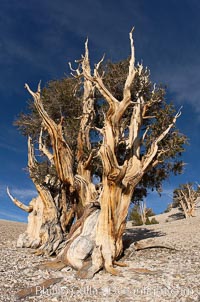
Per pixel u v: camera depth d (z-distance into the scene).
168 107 13.19
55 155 12.65
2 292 7.02
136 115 12.41
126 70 14.52
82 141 14.09
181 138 12.93
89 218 10.54
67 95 14.88
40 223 14.44
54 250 12.56
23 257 11.57
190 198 40.47
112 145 10.21
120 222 10.27
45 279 8.31
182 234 18.06
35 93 12.48
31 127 15.74
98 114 15.88
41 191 13.97
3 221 37.16
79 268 9.34
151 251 12.05
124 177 10.70
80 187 12.95
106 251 9.60
